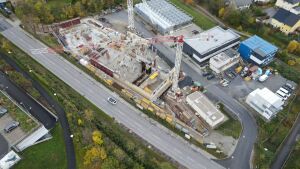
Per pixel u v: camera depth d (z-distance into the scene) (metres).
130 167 110.50
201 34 171.12
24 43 169.12
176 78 138.88
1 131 119.00
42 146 119.50
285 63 165.25
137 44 166.00
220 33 172.25
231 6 189.50
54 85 143.75
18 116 123.75
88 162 110.75
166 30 181.12
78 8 188.75
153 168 111.62
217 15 197.75
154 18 187.12
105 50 165.88
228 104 142.12
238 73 158.25
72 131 123.94
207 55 160.12
